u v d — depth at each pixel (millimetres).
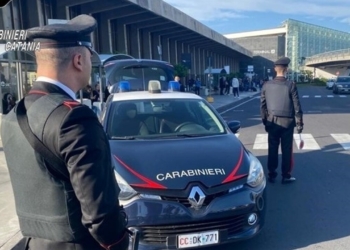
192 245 3373
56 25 1519
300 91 44344
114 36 23094
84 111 1385
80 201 1335
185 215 3320
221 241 3441
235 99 28656
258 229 3670
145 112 4844
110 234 1373
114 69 9508
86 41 1566
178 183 3426
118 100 5074
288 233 4195
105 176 1361
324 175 6461
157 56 30281
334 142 9359
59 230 1427
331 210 4871
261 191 3736
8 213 4613
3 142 1542
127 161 3682
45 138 1355
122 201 3363
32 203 1459
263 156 8062
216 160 3768
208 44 41500
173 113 4859
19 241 3896
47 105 1405
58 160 1364
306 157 7801
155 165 3619
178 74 23500
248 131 11828
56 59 1484
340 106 20812
